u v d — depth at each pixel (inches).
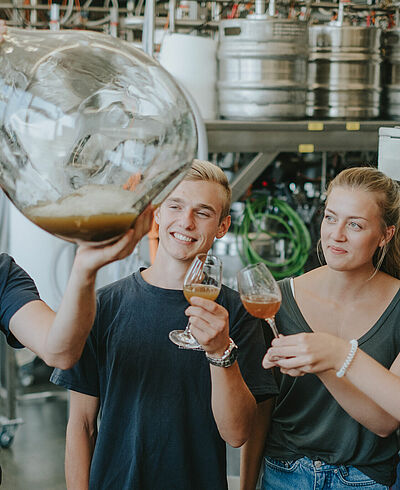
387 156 90.0
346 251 67.1
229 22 141.6
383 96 158.4
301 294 72.1
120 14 201.2
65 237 46.6
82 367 65.1
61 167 46.3
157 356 63.6
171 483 63.3
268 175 169.2
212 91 145.6
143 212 48.2
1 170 47.8
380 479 69.2
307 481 69.4
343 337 70.2
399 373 64.3
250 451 71.5
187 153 49.1
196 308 56.6
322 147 145.3
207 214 65.2
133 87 48.1
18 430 161.8
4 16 185.8
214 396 60.2
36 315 58.9
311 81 151.6
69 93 47.2
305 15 166.2
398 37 152.6
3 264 61.7
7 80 48.3
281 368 60.1
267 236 161.6
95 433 68.0
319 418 69.4
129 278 67.6
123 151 47.0
